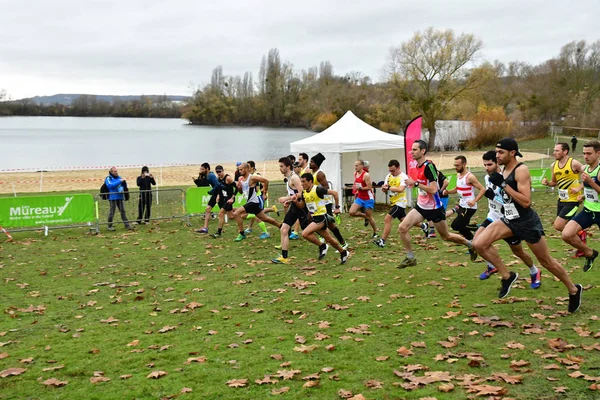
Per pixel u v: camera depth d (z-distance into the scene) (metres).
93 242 11.23
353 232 11.75
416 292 6.68
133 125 136.38
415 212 7.64
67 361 4.84
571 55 59.12
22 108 175.62
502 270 5.99
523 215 5.39
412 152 7.40
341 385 4.07
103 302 6.84
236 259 9.34
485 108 55.03
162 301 6.81
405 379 4.11
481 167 31.59
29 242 11.23
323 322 5.62
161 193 17.59
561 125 56.41
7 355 5.01
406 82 50.00
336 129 16.56
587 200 6.45
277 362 4.61
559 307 5.64
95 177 27.14
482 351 4.59
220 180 11.95
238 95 124.75
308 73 110.75
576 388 3.77
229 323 5.80
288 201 9.07
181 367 4.59
